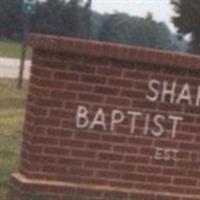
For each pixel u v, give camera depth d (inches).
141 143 433.1
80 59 422.6
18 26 2518.5
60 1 2170.3
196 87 436.5
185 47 2171.5
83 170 427.5
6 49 2217.0
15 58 1845.5
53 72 421.4
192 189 441.7
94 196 425.1
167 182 438.3
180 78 434.0
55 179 425.1
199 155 441.1
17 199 417.4
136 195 430.9
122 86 427.8
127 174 432.8
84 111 425.1
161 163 436.5
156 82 431.5
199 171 441.4
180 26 2170.3
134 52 425.1
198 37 2175.2
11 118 775.7
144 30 2113.7
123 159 431.2
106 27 2091.5
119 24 2101.4
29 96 433.1
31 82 430.9
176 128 436.5
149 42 2112.5
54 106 422.6
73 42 418.9
